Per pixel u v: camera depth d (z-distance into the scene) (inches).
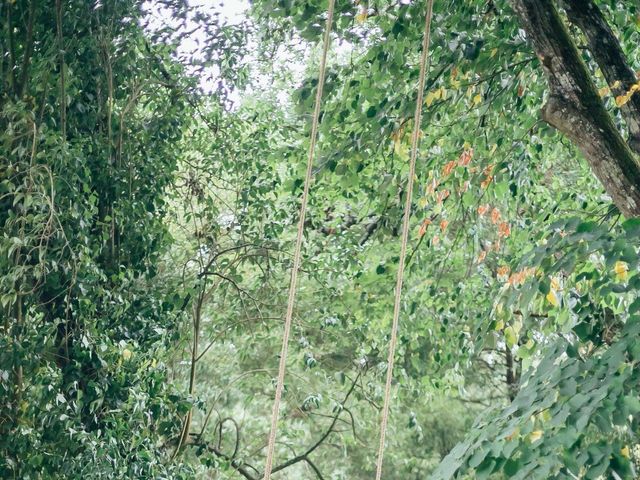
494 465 121.4
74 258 229.6
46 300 249.9
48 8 250.4
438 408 446.6
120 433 236.4
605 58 157.9
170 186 291.4
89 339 237.8
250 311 331.0
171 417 255.8
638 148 153.4
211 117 293.3
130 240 261.0
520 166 217.5
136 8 265.4
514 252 245.4
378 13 197.0
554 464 116.0
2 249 215.5
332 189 246.2
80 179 233.3
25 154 237.1
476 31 203.6
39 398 226.7
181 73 276.5
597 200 237.9
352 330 299.1
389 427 343.3
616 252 127.6
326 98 208.4
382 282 256.4
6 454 223.6
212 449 309.6
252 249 306.3
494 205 237.0
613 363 120.7
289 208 299.4
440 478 122.7
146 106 287.1
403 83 213.8
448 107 213.9
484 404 464.4
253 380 395.9
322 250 294.2
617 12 195.8
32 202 218.4
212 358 394.9
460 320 254.1
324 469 448.8
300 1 198.8
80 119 259.1
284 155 227.3
